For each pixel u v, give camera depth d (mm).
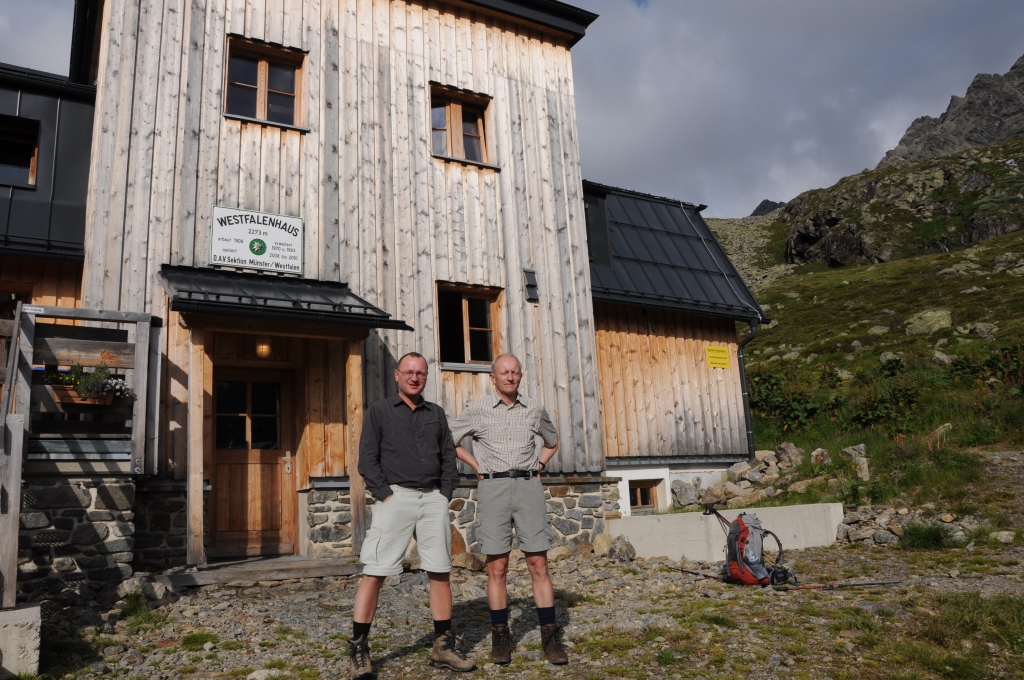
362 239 9109
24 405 6203
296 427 8688
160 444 7516
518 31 11047
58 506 6199
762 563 6871
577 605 6191
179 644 5023
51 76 9953
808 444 13125
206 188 8312
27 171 9188
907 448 10930
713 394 13164
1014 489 9094
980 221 58188
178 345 7801
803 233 69375
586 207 12844
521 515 4727
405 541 4438
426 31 10172
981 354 16234
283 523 8508
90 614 5566
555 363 10250
